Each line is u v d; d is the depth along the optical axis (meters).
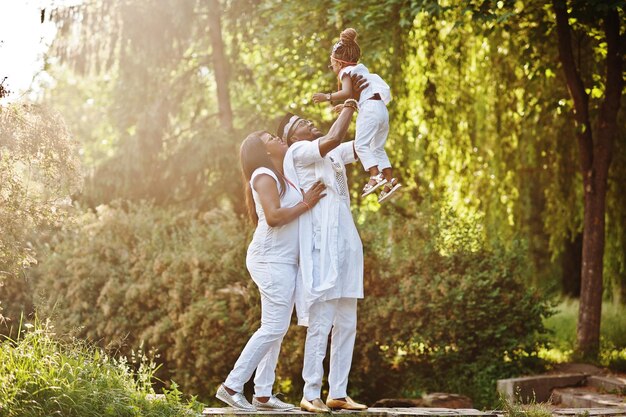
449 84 14.23
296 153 5.85
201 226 11.73
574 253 21.33
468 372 10.59
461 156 14.41
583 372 10.37
